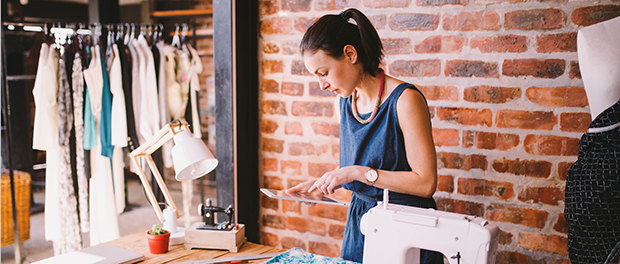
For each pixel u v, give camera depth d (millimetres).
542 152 1754
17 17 4770
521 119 1770
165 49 3141
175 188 4848
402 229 1073
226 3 2105
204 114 4844
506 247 1860
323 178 1300
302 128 2191
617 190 1206
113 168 3037
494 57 1783
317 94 2133
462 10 1815
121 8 5277
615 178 1198
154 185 3141
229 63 2133
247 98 2262
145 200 4559
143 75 3014
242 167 2254
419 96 1307
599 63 1232
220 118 2189
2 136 3988
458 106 1863
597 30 1271
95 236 2965
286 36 2174
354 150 1415
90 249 1438
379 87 1357
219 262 1361
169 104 3146
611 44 1232
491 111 1812
